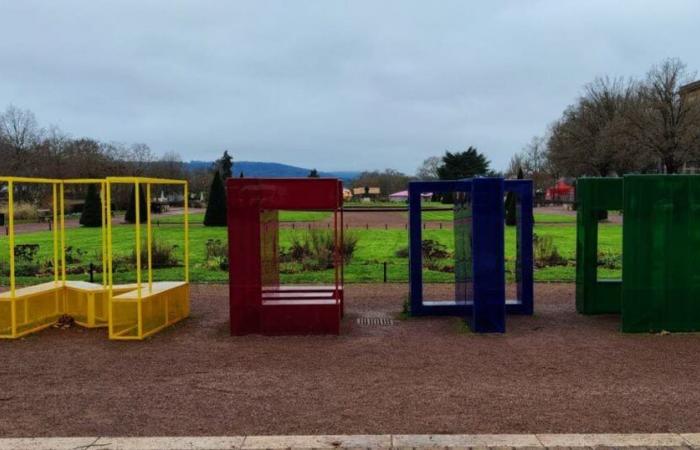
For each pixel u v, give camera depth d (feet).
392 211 180.65
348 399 19.16
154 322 29.48
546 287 43.62
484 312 29.22
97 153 216.74
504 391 19.95
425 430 16.40
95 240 87.20
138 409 18.38
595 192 33.35
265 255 30.25
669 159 150.71
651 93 158.92
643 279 28.96
